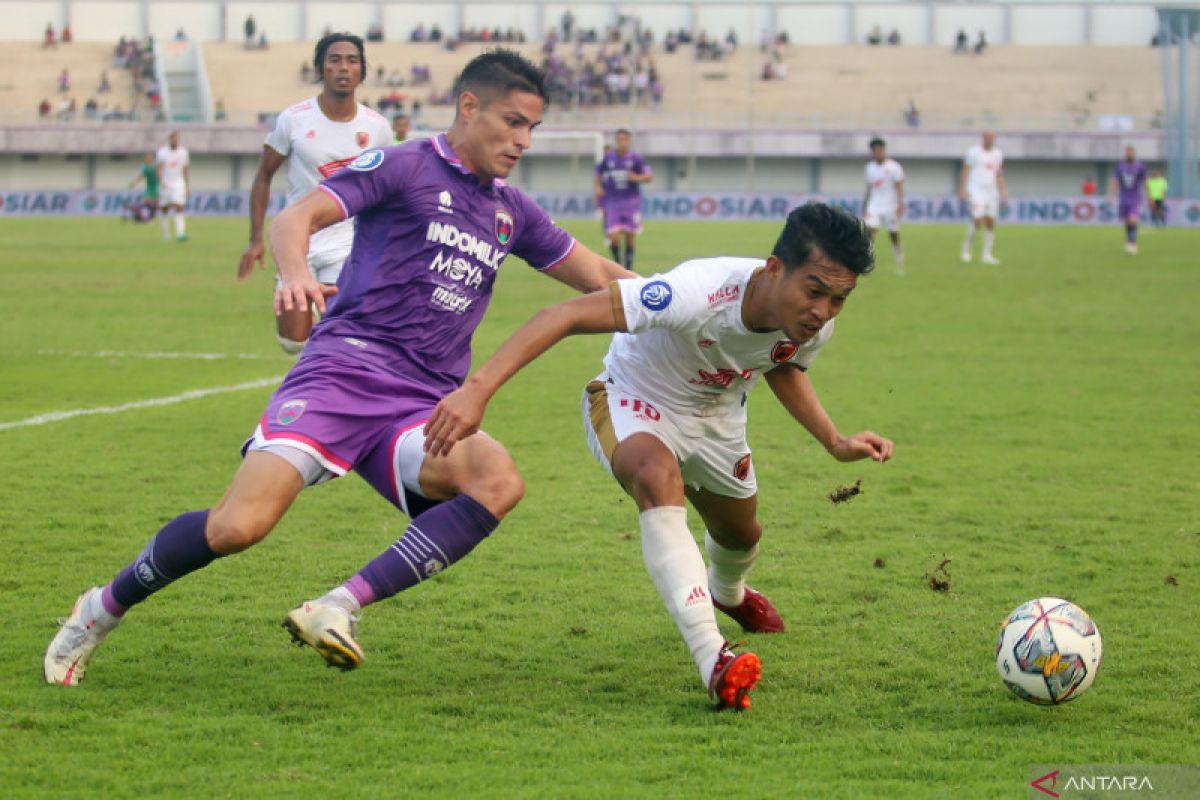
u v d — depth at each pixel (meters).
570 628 8.62
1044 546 10.84
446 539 7.20
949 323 27.19
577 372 20.72
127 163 99.19
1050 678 6.89
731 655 6.92
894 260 45.34
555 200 78.94
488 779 6.09
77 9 118.00
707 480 7.96
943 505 12.27
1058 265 42.91
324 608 6.91
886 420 16.64
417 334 7.73
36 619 8.60
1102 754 6.51
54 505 11.77
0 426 15.45
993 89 106.94
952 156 96.44
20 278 34.94
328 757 6.37
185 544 7.09
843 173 99.81
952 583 9.72
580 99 104.31
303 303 6.87
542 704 7.20
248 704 7.13
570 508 12.00
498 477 7.31
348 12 119.12
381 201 7.61
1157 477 13.55
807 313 6.89
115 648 8.07
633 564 10.20
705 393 7.66
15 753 6.37
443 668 7.82
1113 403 18.03
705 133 96.19
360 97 104.50
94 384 18.70
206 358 21.42
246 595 9.27
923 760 6.41
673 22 118.56
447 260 7.70
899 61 111.19
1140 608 9.12
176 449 14.34
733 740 6.65
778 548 10.71
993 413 17.19
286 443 7.26
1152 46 112.31
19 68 107.81
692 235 59.16
